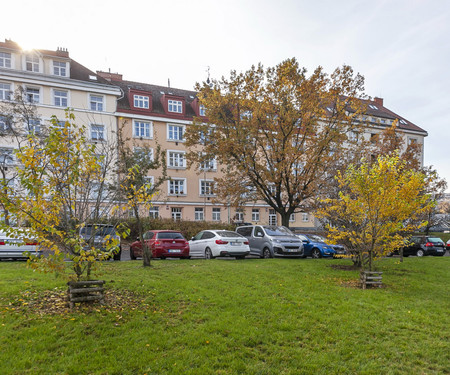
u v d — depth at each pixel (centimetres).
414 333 641
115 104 3544
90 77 3597
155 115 3722
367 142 2384
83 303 705
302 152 2158
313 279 1098
